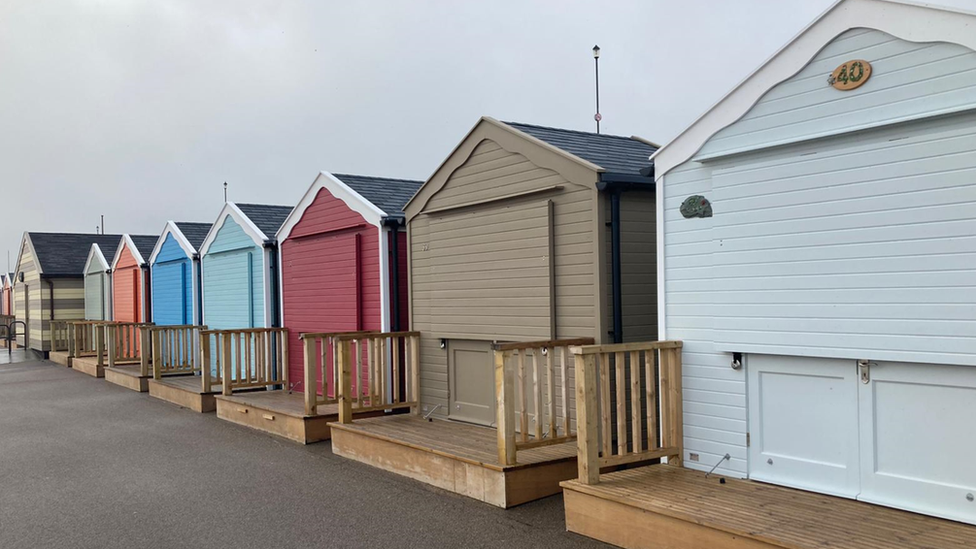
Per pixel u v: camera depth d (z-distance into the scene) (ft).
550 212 23.88
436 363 29.19
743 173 18.16
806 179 16.89
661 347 19.36
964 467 14.67
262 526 19.53
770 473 17.88
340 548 17.61
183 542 18.54
